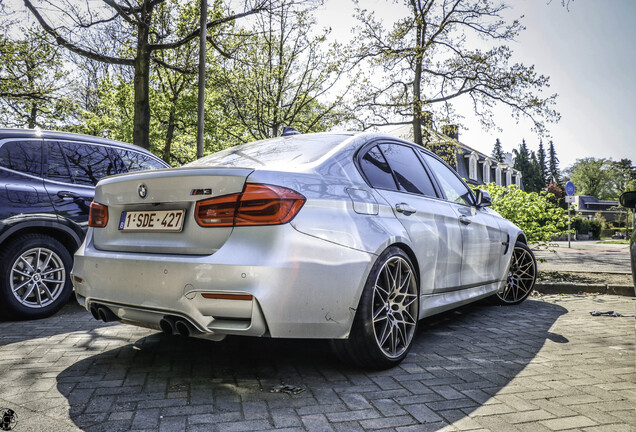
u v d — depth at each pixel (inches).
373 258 107.0
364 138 131.6
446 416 86.6
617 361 123.3
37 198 171.6
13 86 686.5
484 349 134.9
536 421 84.8
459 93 550.0
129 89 864.3
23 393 95.3
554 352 132.0
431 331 158.6
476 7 518.9
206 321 92.1
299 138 134.6
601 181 3553.2
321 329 97.4
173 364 116.2
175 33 638.5
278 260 90.8
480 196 174.4
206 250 95.1
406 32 537.6
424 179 149.6
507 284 207.9
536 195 318.7
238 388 99.8
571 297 238.8
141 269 98.7
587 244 1183.6
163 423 81.7
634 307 207.6
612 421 85.0
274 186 95.0
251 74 580.4
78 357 121.2
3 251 162.4
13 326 157.0
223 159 124.1
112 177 116.5
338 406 90.6
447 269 144.5
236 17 524.4
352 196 110.8
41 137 182.2
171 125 901.8
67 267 178.9
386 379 107.0
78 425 80.4
